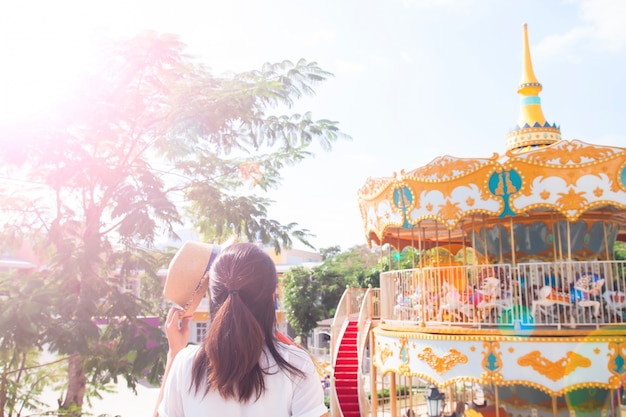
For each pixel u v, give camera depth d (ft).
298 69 55.47
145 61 49.14
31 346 38.19
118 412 74.64
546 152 41.14
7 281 44.34
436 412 51.96
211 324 6.90
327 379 77.51
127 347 43.52
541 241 46.65
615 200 40.06
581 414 44.21
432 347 44.04
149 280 54.70
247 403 6.62
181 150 58.39
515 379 40.60
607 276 42.16
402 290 49.52
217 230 55.88
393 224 48.42
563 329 40.50
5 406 41.93
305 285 141.59
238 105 51.01
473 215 46.37
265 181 59.67
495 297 42.42
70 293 43.24
